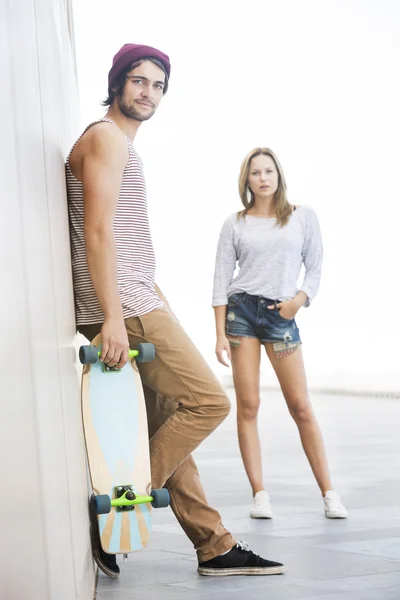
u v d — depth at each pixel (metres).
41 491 2.16
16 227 2.06
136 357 4.76
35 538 2.00
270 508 7.03
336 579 4.79
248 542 5.95
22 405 1.94
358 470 9.83
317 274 7.30
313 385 27.88
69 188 4.92
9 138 2.04
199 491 5.09
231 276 7.36
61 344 3.33
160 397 5.30
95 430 4.54
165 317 4.87
